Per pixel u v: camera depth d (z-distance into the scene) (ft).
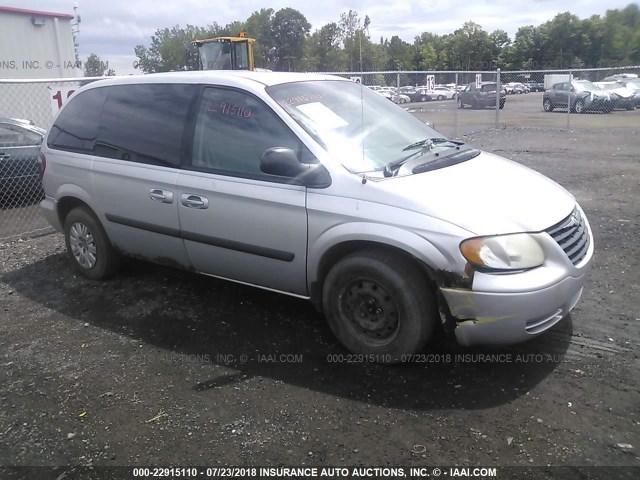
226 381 11.23
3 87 33.19
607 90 74.90
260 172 12.35
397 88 41.75
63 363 12.22
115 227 15.33
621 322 13.00
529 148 42.96
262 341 12.79
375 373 11.27
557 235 10.80
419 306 10.66
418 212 10.46
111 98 15.49
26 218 26.02
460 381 10.87
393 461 8.82
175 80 14.28
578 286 11.03
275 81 13.33
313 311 14.19
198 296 15.37
